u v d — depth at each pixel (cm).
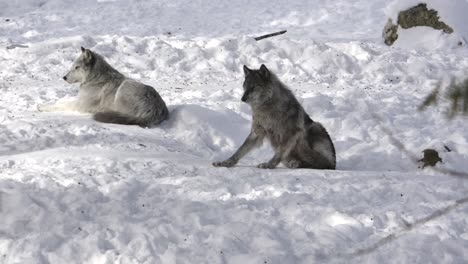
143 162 1571
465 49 3919
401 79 3244
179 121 2114
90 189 1307
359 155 1902
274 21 5006
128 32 4469
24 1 5303
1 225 1095
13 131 1855
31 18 4825
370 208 1254
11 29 4475
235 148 1983
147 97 2091
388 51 3697
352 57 3472
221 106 2339
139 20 4934
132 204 1231
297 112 1691
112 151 1692
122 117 2073
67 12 5106
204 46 3603
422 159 1778
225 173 1517
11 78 2930
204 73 3231
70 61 3297
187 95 2622
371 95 2733
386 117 2331
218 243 1037
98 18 4947
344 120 2242
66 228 1091
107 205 1205
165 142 1917
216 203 1246
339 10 5278
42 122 1970
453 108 421
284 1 5666
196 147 1931
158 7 5394
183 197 1294
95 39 3612
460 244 1050
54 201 1206
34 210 1144
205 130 2056
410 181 1492
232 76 3222
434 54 3697
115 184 1324
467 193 1377
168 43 3634
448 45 3931
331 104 2494
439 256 1012
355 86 3036
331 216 1178
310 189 1377
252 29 4712
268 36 4166
